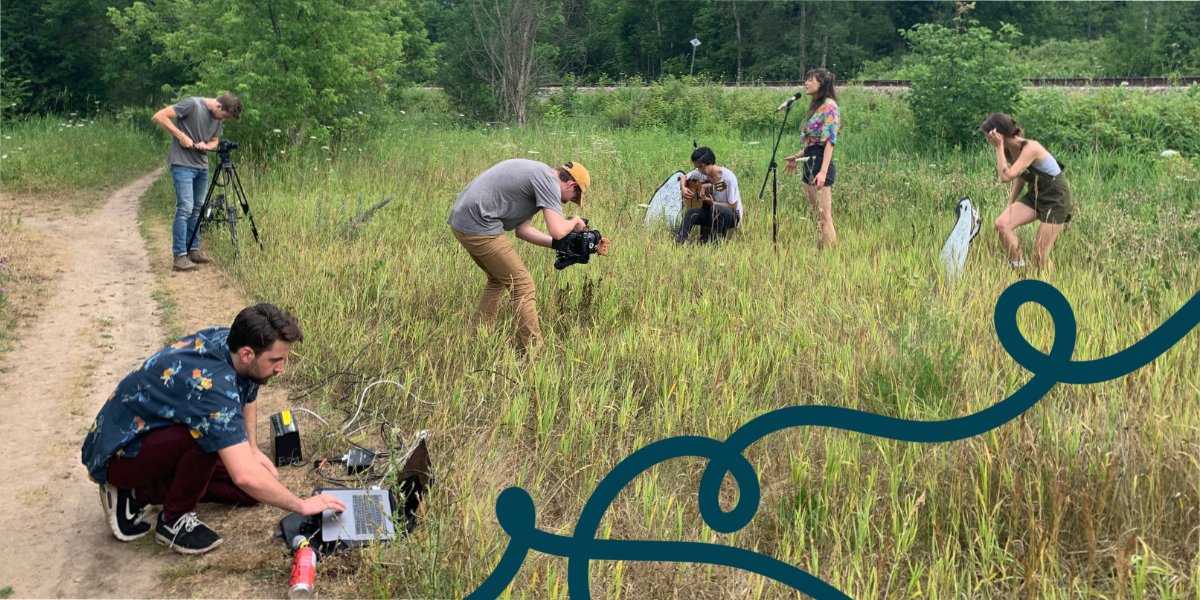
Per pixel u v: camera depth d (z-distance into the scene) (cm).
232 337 374
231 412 365
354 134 1532
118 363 600
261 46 1374
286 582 371
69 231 1003
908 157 1409
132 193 1320
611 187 1208
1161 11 3916
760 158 1460
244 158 1332
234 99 852
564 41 3706
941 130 1427
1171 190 988
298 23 1399
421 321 635
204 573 374
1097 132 1298
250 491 367
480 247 605
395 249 830
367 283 699
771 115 2197
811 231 959
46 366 588
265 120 1367
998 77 1402
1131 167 1184
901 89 2238
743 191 1204
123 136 2052
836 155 1446
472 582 361
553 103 2945
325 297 672
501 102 2830
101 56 2681
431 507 395
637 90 2711
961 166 1241
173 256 848
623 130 2128
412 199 1089
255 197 1080
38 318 682
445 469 435
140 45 2625
